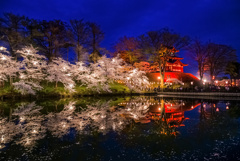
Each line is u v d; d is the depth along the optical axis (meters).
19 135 6.85
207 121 9.28
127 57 47.19
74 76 32.94
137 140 6.07
